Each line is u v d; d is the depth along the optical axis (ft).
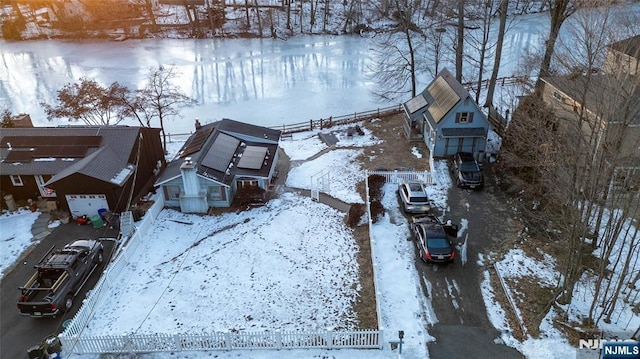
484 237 92.12
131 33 260.21
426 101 132.36
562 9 117.80
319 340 68.08
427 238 86.02
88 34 259.19
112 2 270.67
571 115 97.81
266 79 197.57
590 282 78.69
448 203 103.24
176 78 199.00
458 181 109.19
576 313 73.00
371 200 103.35
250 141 121.80
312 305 77.20
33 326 75.31
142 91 150.41
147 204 108.06
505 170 114.21
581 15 107.55
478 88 146.20
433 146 119.44
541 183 97.09
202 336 67.92
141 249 92.27
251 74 203.82
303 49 237.86
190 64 217.15
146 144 116.16
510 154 110.52
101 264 89.76
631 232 89.97
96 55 231.09
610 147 66.08
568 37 173.27
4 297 81.97
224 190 104.32
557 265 83.82
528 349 67.41
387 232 94.53
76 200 102.37
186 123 157.79
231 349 68.90
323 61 219.20
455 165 114.32
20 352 70.54
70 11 262.88
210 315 75.51
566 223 71.41
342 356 67.15
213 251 91.45
